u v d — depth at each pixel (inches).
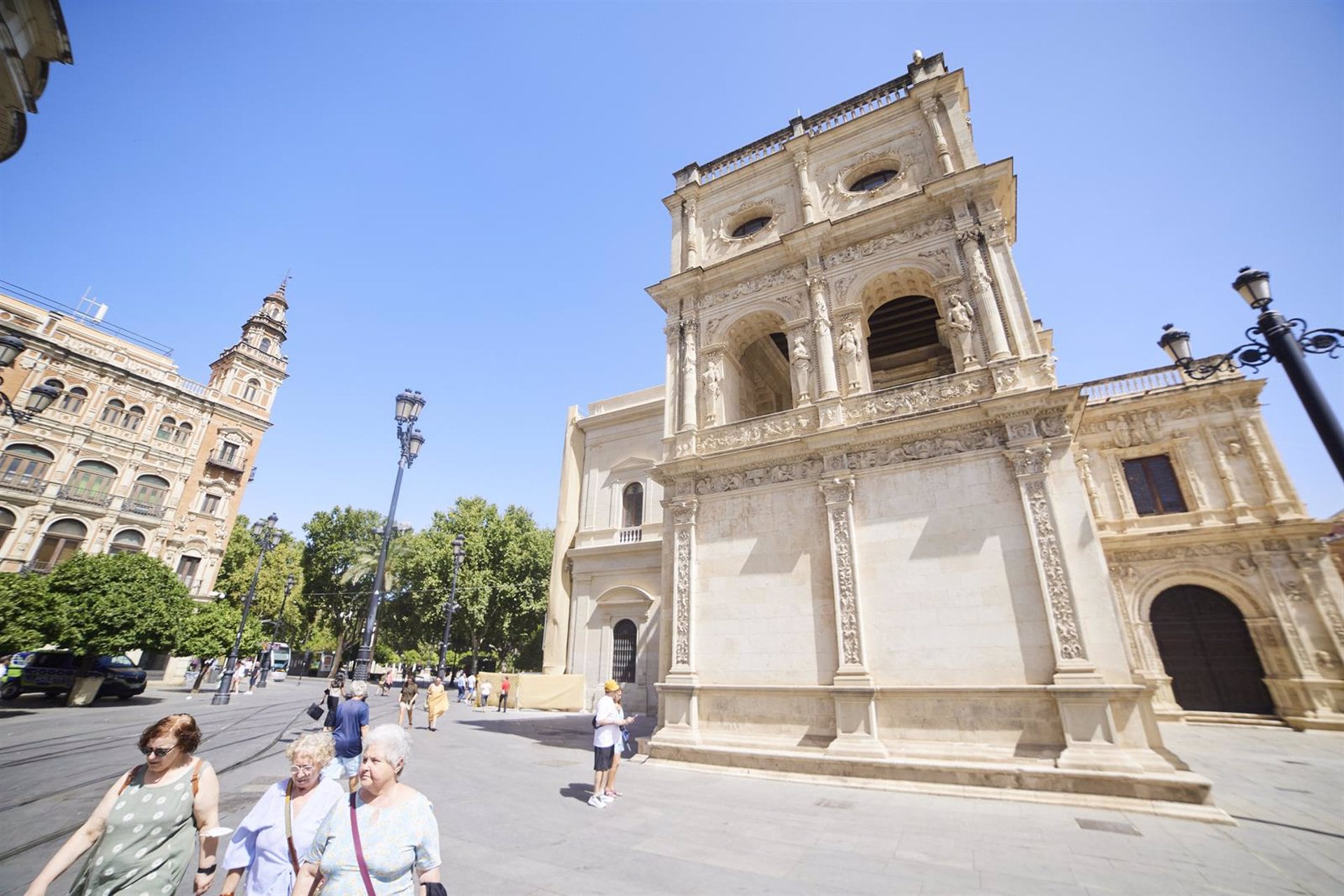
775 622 554.9
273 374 2033.7
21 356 1437.0
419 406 661.9
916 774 434.9
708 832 323.6
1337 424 258.7
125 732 648.4
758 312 704.4
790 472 596.7
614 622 1110.4
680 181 859.4
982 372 527.8
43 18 223.0
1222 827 334.3
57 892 221.6
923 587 496.1
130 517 1534.2
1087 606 430.0
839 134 721.6
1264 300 298.4
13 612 858.1
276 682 1999.3
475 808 368.2
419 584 1861.5
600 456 1270.9
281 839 153.3
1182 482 1001.5
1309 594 861.2
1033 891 241.4
